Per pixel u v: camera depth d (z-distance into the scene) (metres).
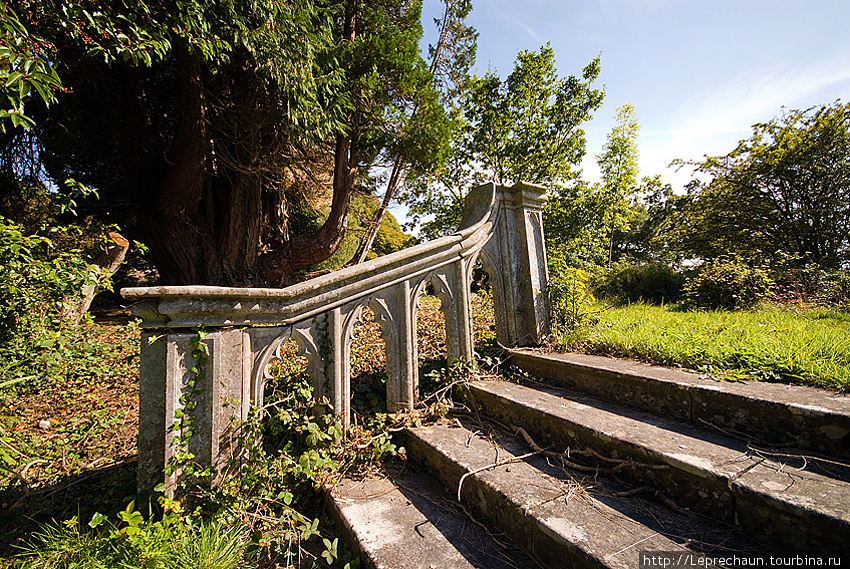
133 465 2.60
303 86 5.77
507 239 3.58
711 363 2.49
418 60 8.71
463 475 2.07
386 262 2.73
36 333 4.36
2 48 2.29
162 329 2.10
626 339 3.10
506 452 2.28
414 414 2.79
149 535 1.71
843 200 11.28
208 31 4.41
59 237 6.14
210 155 7.29
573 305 3.64
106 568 1.62
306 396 2.43
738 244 12.55
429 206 15.51
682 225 13.80
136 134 7.38
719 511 1.52
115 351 5.53
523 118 14.54
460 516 1.97
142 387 2.07
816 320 3.70
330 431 2.38
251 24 5.38
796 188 11.89
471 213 3.64
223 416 2.16
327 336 2.55
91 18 3.51
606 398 2.58
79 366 4.75
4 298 3.84
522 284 3.60
